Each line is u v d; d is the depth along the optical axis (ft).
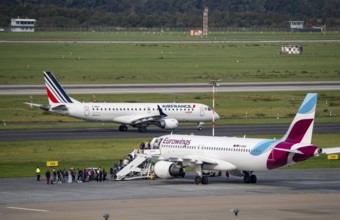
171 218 630.74
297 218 631.97
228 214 649.20
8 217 635.25
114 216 639.35
